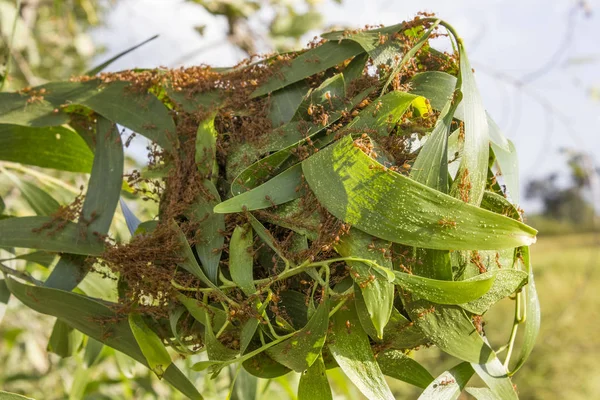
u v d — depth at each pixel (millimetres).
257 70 860
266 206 760
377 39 829
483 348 771
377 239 737
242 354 763
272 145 798
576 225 8812
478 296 728
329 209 740
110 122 909
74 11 2316
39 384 1687
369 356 755
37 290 854
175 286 793
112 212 877
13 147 982
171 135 858
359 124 774
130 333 852
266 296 771
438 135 752
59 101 930
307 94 810
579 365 4777
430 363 3367
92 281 987
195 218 810
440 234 719
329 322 758
